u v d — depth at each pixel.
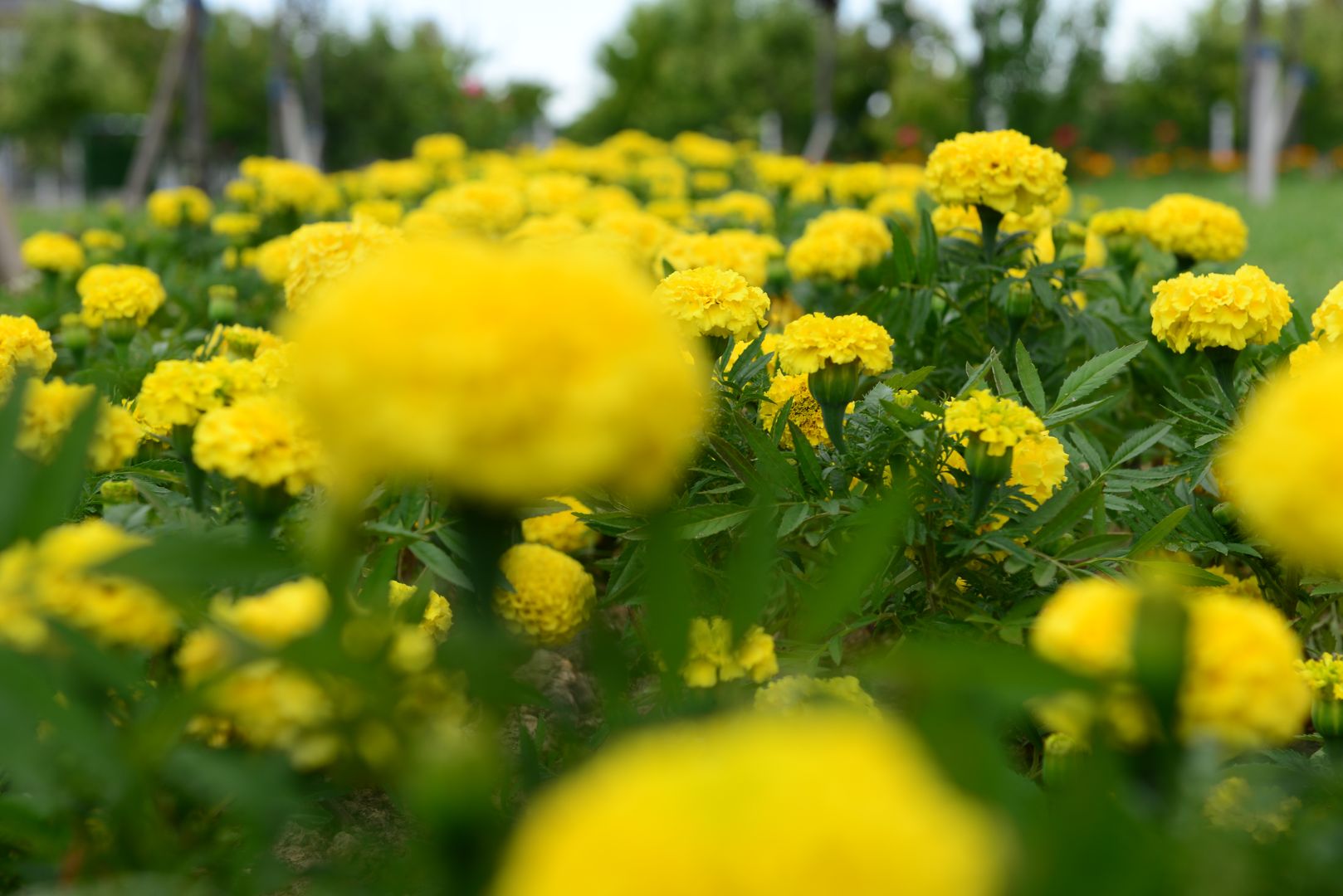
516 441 0.28
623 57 10.35
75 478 0.39
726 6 9.60
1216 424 0.80
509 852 0.28
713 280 0.83
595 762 0.44
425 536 0.64
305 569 0.47
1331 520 0.29
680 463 0.69
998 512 0.71
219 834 0.46
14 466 0.40
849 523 0.69
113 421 0.61
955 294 1.09
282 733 0.43
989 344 1.05
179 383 0.60
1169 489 0.81
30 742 0.37
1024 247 1.07
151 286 1.16
